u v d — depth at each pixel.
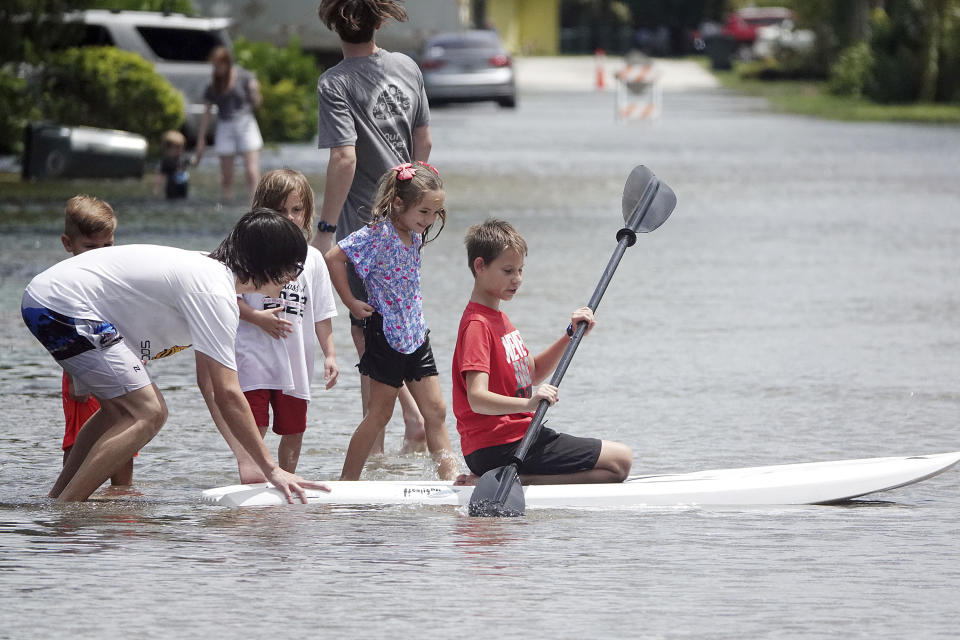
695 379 31.20
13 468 23.27
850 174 84.81
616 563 18.00
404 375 23.67
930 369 32.28
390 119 26.17
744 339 36.00
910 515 20.86
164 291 20.53
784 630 15.34
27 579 17.11
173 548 18.58
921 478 21.88
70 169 72.88
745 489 21.61
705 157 95.44
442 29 127.06
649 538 19.34
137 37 85.00
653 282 45.44
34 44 77.31
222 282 20.38
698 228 60.41
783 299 42.28
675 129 123.12
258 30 117.88
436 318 37.75
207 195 68.19
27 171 73.06
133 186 72.44
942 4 160.00
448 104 155.25
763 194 74.00
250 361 22.52
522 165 87.25
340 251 23.16
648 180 24.39
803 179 81.88
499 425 21.81
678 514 20.83
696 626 15.47
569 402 28.89
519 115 139.75
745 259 51.00
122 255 20.78
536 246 53.62
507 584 17.03
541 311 39.56
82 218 22.31
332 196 25.84
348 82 25.89
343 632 15.24
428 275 45.97
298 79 101.50
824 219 63.81
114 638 15.05
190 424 26.81
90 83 79.75
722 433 26.22
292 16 117.62
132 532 19.41
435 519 20.38
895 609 16.09
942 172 86.25
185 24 86.06
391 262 23.03
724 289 44.09
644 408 28.34
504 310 39.62
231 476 23.05
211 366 20.38
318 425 26.97
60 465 23.53
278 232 20.36
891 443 25.39
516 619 15.69
